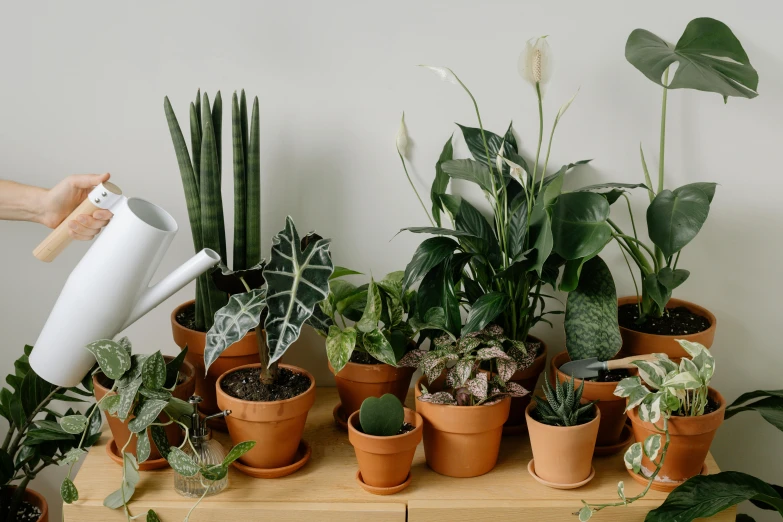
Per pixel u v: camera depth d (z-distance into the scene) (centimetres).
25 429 132
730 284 144
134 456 118
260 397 114
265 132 137
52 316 113
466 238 117
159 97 136
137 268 108
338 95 136
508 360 115
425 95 136
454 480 117
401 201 141
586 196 113
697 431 109
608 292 122
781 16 132
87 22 132
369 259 144
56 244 116
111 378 115
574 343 122
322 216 142
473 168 128
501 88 136
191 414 113
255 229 127
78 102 136
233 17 132
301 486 115
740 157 138
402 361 121
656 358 115
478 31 133
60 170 139
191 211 127
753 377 148
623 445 125
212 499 111
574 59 135
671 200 117
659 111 136
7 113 136
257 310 108
